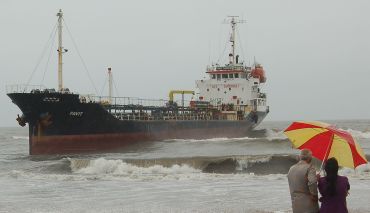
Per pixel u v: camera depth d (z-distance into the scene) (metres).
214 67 71.44
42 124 42.19
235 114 67.38
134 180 26.41
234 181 25.52
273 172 30.11
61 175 28.70
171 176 27.62
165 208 18.00
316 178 9.72
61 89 44.59
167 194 21.36
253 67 74.25
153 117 53.88
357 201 18.86
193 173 29.66
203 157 32.41
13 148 62.31
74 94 41.88
